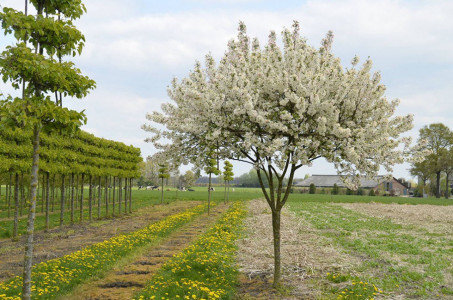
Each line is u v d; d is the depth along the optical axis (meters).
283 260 12.55
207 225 23.14
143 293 8.77
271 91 9.22
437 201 63.25
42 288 9.14
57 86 7.39
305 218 27.50
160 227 20.48
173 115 9.92
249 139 9.02
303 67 9.07
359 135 8.84
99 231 22.05
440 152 85.25
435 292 9.35
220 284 9.73
